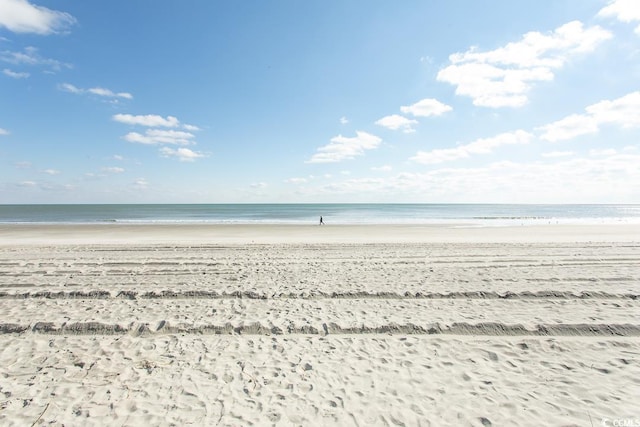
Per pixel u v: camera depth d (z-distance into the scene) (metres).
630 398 3.56
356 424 3.22
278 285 7.92
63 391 3.74
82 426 3.19
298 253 12.87
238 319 5.75
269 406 3.49
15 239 19.34
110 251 13.52
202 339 5.08
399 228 27.64
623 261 10.61
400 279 8.41
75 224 34.41
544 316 5.79
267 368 4.24
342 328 5.41
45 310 6.20
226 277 8.73
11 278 8.65
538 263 10.39
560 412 3.36
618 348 4.68
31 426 3.17
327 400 3.59
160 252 13.23
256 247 14.73
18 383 3.88
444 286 7.72
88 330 5.37
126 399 3.61
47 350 4.70
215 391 3.76
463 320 5.63
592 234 21.14
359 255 12.25
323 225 32.16
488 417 3.30
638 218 48.56
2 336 5.16
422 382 3.91
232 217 53.72
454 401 3.55
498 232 23.28
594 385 3.81
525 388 3.78
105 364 4.33
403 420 3.27
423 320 5.67
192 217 53.97
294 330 5.38
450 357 4.49
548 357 4.46
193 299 6.96
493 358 4.46
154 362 4.39
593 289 7.39
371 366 4.28
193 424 3.22
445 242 16.42
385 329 5.38
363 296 7.09
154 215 61.00
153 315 5.95
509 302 6.61
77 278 8.63
